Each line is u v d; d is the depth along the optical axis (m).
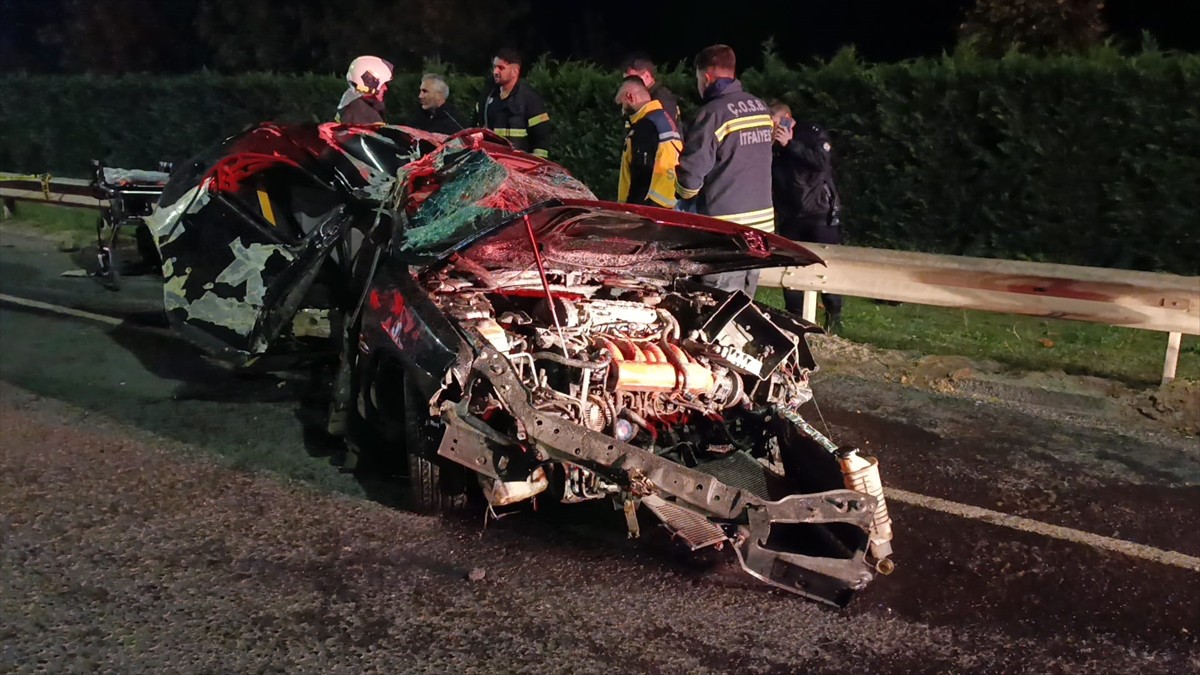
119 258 10.08
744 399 4.77
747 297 4.98
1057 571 4.42
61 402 6.16
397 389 4.73
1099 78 8.64
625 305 4.94
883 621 3.99
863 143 9.70
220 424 5.82
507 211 4.69
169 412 6.01
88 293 9.09
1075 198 8.96
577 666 3.61
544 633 3.81
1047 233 9.12
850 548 4.19
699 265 5.24
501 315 4.77
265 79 14.15
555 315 4.45
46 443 5.51
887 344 7.76
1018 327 8.30
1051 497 5.16
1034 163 9.02
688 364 4.59
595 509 4.81
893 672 3.66
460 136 5.77
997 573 4.39
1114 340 7.90
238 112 14.48
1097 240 8.96
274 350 6.05
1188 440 5.98
